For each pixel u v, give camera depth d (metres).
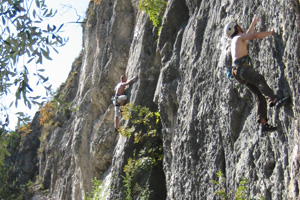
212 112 9.51
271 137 7.51
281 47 7.11
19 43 6.12
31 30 6.13
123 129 13.81
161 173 12.98
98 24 19.45
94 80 17.80
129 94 14.83
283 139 7.14
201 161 9.78
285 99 6.71
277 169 7.28
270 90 6.74
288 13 6.76
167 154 11.58
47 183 25.05
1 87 6.00
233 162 8.60
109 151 15.98
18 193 26.48
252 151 8.05
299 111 6.53
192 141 10.07
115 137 16.06
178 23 12.48
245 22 8.51
